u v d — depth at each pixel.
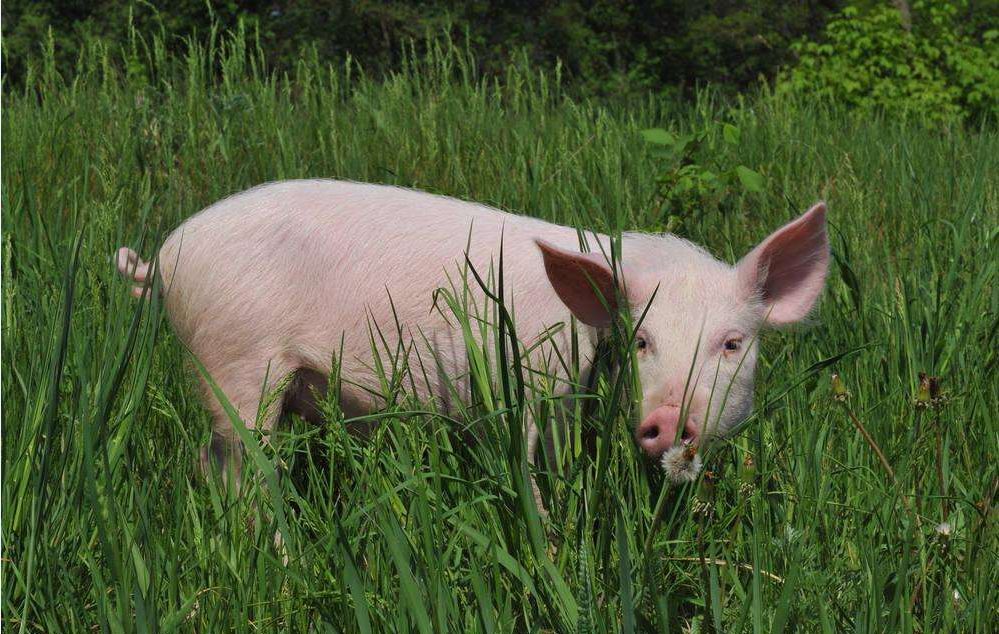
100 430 2.46
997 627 2.35
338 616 2.38
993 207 4.85
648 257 3.23
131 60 8.16
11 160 5.70
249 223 3.32
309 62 8.62
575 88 18.92
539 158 5.96
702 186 4.87
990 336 3.46
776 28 25.00
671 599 2.52
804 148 6.96
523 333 3.18
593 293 2.96
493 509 2.56
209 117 6.72
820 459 2.78
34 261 3.94
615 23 24.09
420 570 2.21
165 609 2.38
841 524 2.72
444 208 3.43
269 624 2.32
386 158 6.23
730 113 7.86
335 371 2.92
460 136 6.67
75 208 3.59
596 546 2.48
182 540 2.61
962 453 3.08
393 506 2.58
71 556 2.46
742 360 2.75
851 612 2.43
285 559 2.81
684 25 24.69
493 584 2.47
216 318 3.29
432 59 8.28
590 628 2.03
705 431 2.71
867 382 3.44
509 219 3.42
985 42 16.33
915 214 5.25
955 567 2.45
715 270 3.11
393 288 3.25
